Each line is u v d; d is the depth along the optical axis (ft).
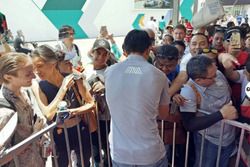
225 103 6.47
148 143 5.44
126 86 5.30
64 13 54.85
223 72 7.91
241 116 6.38
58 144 7.52
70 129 7.49
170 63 7.94
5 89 5.50
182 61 9.17
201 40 9.10
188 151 8.14
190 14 65.77
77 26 57.06
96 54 8.51
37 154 6.05
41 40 53.57
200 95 6.34
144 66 5.35
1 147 4.61
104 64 8.66
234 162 6.89
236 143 6.89
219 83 6.46
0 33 16.61
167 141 7.61
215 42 10.53
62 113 6.19
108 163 8.70
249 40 11.25
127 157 5.53
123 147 5.52
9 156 4.88
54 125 6.11
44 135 6.28
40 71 6.89
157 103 5.41
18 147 5.04
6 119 5.00
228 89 6.83
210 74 5.98
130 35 5.59
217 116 5.83
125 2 60.75
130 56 5.54
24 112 5.72
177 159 8.56
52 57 6.94
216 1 12.88
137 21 63.21
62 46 15.70
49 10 53.16
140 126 5.33
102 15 59.26
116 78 5.43
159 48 8.29
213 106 6.35
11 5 49.08
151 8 63.26
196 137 7.22
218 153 6.39
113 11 60.08
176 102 6.37
